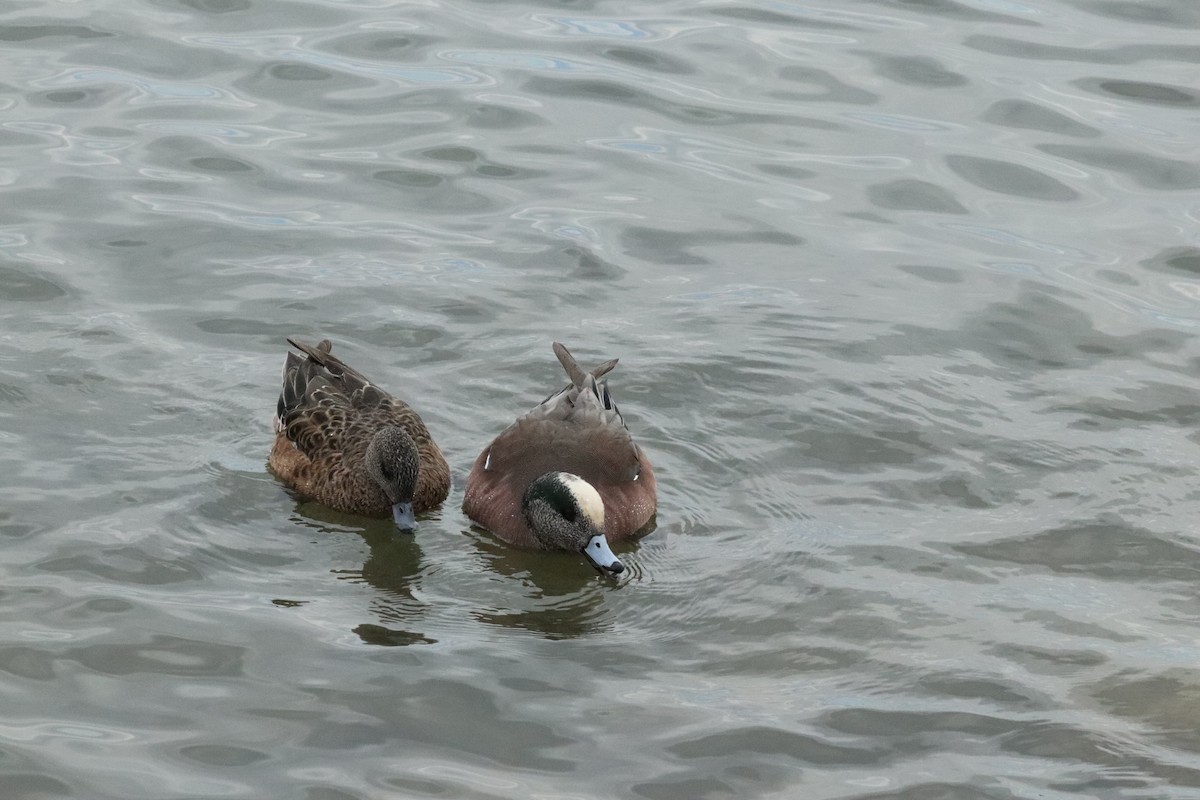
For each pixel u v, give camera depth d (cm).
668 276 1798
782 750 1066
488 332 1669
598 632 1217
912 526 1370
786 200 1966
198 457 1434
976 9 2495
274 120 2081
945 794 1023
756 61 2312
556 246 1836
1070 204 1972
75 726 1058
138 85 2144
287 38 2312
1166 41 2380
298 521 1387
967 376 1619
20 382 1502
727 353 1647
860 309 1742
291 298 1695
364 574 1302
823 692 1134
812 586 1277
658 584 1289
